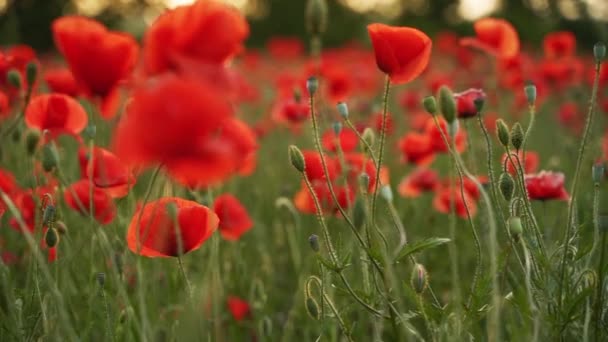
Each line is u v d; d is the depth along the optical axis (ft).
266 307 4.69
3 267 3.73
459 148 4.82
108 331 3.73
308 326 4.41
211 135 3.11
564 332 3.77
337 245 3.69
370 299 3.67
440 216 5.93
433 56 15.87
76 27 3.32
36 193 3.93
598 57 3.68
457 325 3.51
